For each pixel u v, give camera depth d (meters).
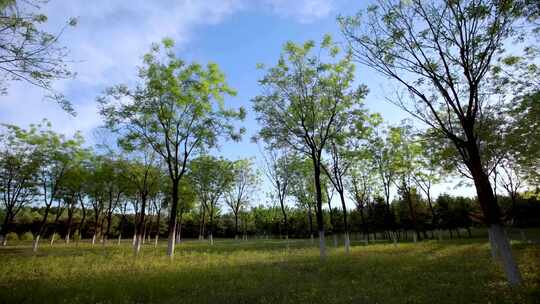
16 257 21.95
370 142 30.36
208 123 21.55
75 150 31.23
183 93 21.09
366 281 11.11
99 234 57.88
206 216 62.62
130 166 26.92
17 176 29.36
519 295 8.00
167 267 15.76
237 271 13.98
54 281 11.91
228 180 45.16
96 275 13.31
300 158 31.52
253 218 72.62
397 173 33.84
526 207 45.53
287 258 19.80
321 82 20.06
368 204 52.00
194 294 9.69
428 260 16.62
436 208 53.75
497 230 10.16
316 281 11.45
